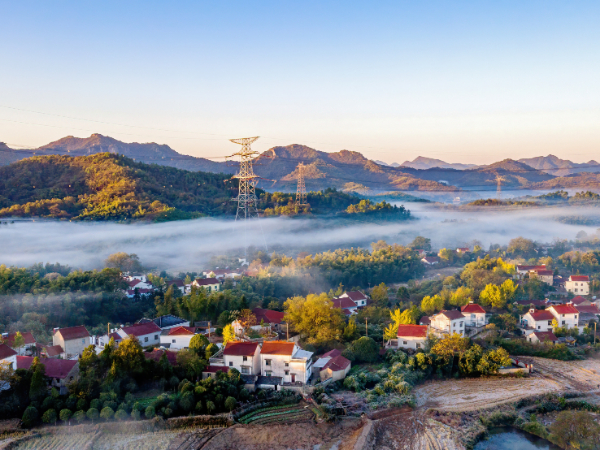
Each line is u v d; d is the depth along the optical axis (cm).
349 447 8775
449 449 8912
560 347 13625
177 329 13062
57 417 9300
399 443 9138
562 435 9194
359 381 11388
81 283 17488
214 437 9006
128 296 18725
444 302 17575
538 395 11038
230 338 12619
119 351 10481
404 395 10888
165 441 8838
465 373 12438
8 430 8900
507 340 14238
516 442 9431
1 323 14362
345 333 13988
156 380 10650
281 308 17500
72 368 10525
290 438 9050
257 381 10950
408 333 13638
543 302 18062
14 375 9756
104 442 8738
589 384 11788
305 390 10644
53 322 15275
